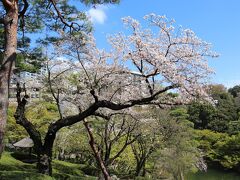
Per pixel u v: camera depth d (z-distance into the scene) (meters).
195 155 30.11
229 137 46.31
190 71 10.85
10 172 13.70
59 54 13.85
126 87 13.46
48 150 12.70
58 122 12.36
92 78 13.92
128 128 18.06
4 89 8.97
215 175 42.72
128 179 25.25
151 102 11.21
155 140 23.64
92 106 11.59
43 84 15.73
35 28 12.70
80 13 12.24
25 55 13.17
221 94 62.16
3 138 8.80
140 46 10.85
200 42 10.89
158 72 10.80
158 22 11.17
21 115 12.87
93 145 13.73
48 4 12.16
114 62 13.16
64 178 17.38
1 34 11.96
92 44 13.52
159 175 28.73
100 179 16.73
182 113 27.72
